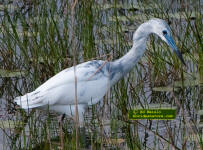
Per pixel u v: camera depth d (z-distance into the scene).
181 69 11.75
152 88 11.67
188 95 11.52
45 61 12.43
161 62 12.38
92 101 9.80
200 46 12.14
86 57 12.38
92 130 9.67
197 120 10.22
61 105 9.63
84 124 9.70
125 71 10.16
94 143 9.27
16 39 13.35
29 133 9.71
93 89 9.63
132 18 15.20
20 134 9.72
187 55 12.61
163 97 11.55
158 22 9.75
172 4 16.23
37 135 9.74
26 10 16.14
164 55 12.55
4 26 13.57
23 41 13.40
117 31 13.44
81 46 13.48
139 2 16.75
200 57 12.15
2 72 12.42
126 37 13.77
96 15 14.95
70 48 13.08
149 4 16.19
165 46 13.07
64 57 12.79
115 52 13.05
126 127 9.55
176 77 12.24
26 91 11.95
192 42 13.02
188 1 15.85
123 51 12.63
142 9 15.96
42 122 10.20
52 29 13.19
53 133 9.77
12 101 11.47
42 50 12.98
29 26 14.47
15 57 12.98
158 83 12.09
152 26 9.84
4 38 13.78
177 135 9.59
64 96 9.45
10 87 12.14
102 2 16.39
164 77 12.15
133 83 12.02
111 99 11.10
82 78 9.51
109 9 16.09
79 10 14.48
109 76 9.47
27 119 10.46
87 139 9.45
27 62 12.86
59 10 15.55
